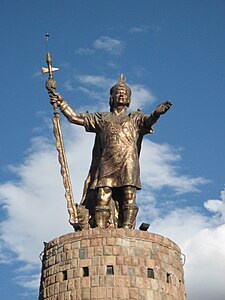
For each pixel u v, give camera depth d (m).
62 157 40.22
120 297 34.50
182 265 38.44
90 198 39.53
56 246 37.22
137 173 38.69
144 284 35.16
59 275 36.22
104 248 35.81
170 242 37.59
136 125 39.66
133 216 37.91
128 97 40.59
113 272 35.19
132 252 35.88
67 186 39.62
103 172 38.53
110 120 39.56
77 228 38.53
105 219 37.81
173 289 36.28
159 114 38.50
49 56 41.81
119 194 39.12
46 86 41.03
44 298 36.50
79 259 35.91
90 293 34.75
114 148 38.62
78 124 40.38
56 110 40.84
